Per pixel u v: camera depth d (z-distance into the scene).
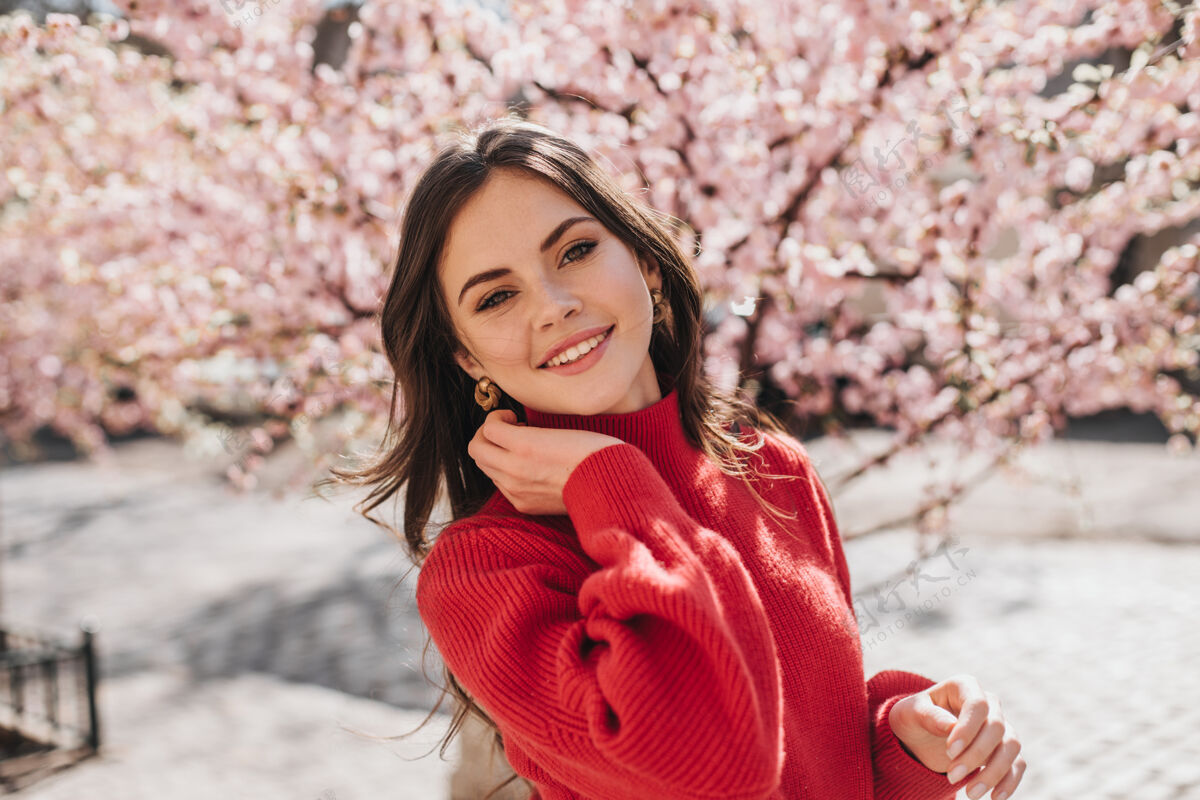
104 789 5.50
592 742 1.03
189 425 4.92
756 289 3.01
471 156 1.23
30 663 6.35
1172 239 6.79
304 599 9.18
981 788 1.21
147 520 13.26
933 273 3.28
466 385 1.48
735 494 1.37
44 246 5.05
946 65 2.63
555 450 1.22
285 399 3.32
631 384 1.34
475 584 1.18
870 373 3.83
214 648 7.99
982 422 3.47
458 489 1.52
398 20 3.03
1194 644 5.98
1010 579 7.54
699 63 2.88
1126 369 3.65
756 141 2.97
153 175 3.75
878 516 9.38
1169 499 9.48
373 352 3.12
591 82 3.00
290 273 3.33
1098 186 3.47
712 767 0.98
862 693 1.35
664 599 1.01
